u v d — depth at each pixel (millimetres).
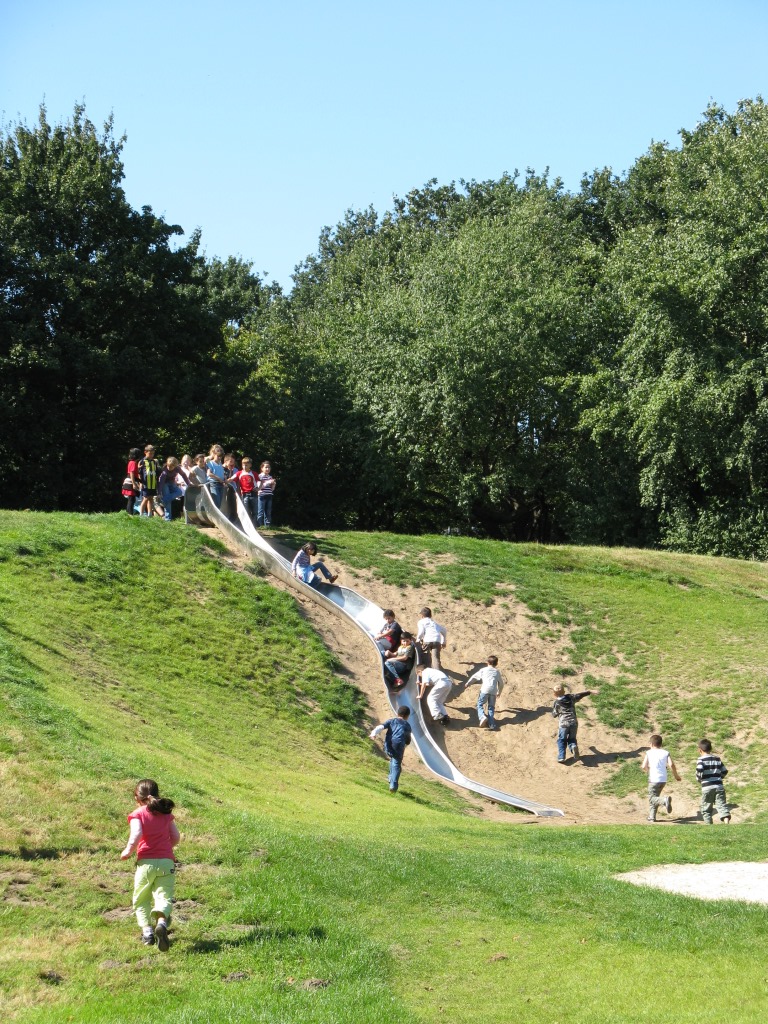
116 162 44125
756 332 38625
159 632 21141
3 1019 7398
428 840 14477
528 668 25750
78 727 13789
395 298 47469
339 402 47812
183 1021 7594
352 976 8977
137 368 41312
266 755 17438
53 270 39969
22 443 39812
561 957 9969
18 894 9430
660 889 12242
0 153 43344
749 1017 8547
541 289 44781
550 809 19422
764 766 21359
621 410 41156
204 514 27906
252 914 9883
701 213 40688
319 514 49844
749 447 38062
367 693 22672
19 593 20016
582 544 45031
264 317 66188
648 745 22891
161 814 9148
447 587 28875
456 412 42375
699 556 35656
